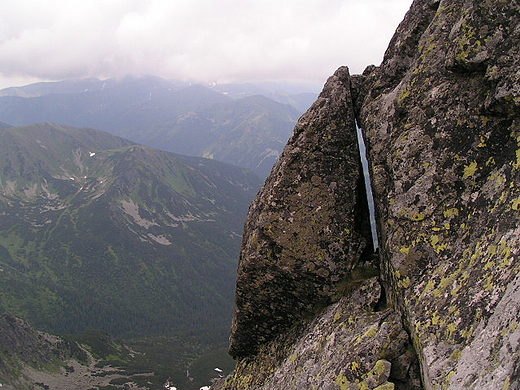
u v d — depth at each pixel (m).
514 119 10.94
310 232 15.53
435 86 12.88
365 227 16.20
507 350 7.18
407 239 12.03
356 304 13.83
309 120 16.34
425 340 9.74
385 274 13.41
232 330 18.81
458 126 11.99
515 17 11.13
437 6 15.29
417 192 12.22
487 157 11.27
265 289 16.45
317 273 15.38
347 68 17.50
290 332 16.75
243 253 16.98
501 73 10.81
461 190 11.52
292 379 13.70
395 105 13.84
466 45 11.64
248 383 16.95
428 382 9.07
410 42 15.73
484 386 7.14
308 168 15.87
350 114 16.27
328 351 12.95
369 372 10.97
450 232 11.33
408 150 12.80
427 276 11.20
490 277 8.99
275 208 15.82
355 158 15.98
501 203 10.09
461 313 9.23
